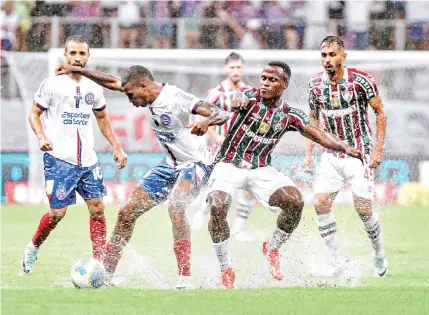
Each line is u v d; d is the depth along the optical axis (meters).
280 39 42.84
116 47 41.94
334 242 19.83
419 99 39.16
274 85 17.06
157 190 17.73
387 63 39.34
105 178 38.06
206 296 15.35
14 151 39.25
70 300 14.91
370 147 20.25
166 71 39.47
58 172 18.81
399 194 38.91
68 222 31.30
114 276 18.67
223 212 17.17
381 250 19.31
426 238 26.84
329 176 20.17
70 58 18.84
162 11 44.06
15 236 27.17
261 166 17.72
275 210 17.77
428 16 44.19
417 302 14.81
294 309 14.10
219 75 39.50
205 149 18.31
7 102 39.41
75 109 18.86
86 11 44.00
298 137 36.31
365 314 13.73
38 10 43.62
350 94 19.86
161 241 25.42
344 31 42.53
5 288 16.62
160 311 13.89
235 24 42.94
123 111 37.91
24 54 39.59
